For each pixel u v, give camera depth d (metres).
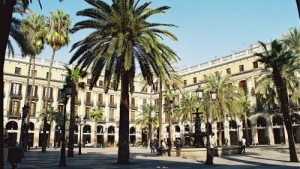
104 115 63.84
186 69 62.44
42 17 35.44
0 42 7.06
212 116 35.12
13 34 22.23
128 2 17.52
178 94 59.28
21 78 52.53
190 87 59.84
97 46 17.28
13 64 52.22
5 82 50.69
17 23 22.08
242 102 41.91
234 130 52.34
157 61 16.94
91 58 17.75
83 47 17.77
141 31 17.39
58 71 57.66
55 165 16.27
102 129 63.50
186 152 23.33
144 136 68.69
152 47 16.64
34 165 16.19
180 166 15.39
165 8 17.64
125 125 17.83
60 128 54.44
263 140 48.81
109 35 17.88
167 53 18.28
